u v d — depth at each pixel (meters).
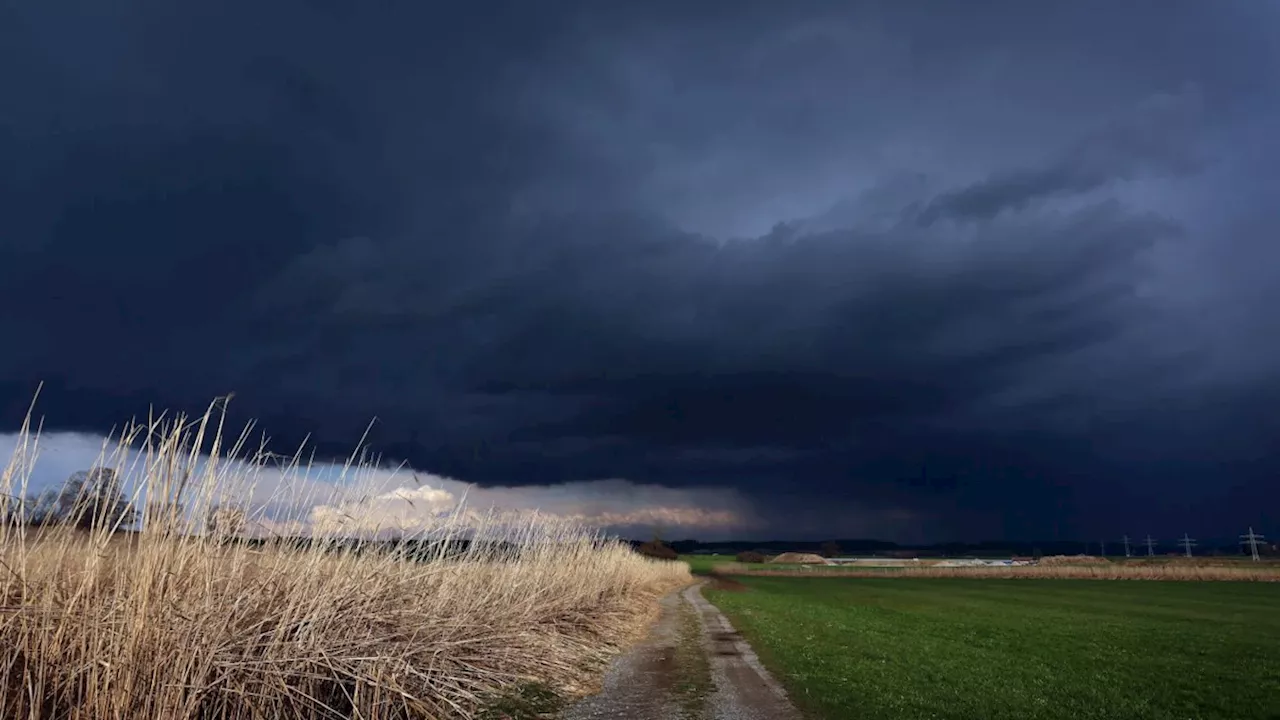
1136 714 13.31
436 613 11.78
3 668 6.79
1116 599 49.72
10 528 7.09
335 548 10.42
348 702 9.43
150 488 7.49
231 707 8.03
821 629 27.42
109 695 6.92
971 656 20.44
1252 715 13.48
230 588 8.20
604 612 24.45
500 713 10.82
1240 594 54.59
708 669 16.56
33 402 7.22
